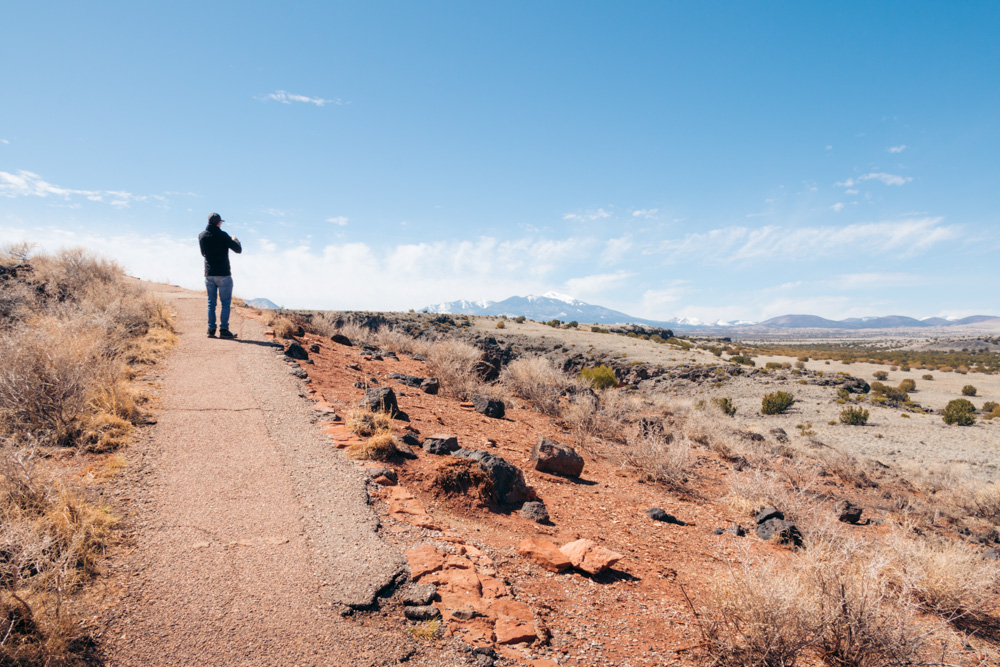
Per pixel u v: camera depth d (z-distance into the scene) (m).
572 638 3.29
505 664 2.81
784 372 47.28
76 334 7.02
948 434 25.42
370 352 12.98
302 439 5.59
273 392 7.00
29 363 5.00
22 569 2.81
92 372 5.75
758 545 6.04
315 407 6.74
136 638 2.55
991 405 36.22
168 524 3.66
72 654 2.38
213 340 9.48
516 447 8.12
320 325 13.77
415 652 2.74
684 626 3.74
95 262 12.39
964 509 10.81
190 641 2.58
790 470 10.88
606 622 3.61
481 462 5.72
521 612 3.38
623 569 4.62
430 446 6.34
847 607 3.76
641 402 19.30
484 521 5.01
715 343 129.62
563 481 7.20
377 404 6.98
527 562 4.24
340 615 2.93
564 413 11.85
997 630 4.67
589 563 4.33
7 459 3.45
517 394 13.67
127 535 3.44
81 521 3.30
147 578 3.04
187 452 4.89
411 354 14.96
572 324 100.00
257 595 3.01
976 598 4.93
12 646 2.29
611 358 56.66
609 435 11.23
